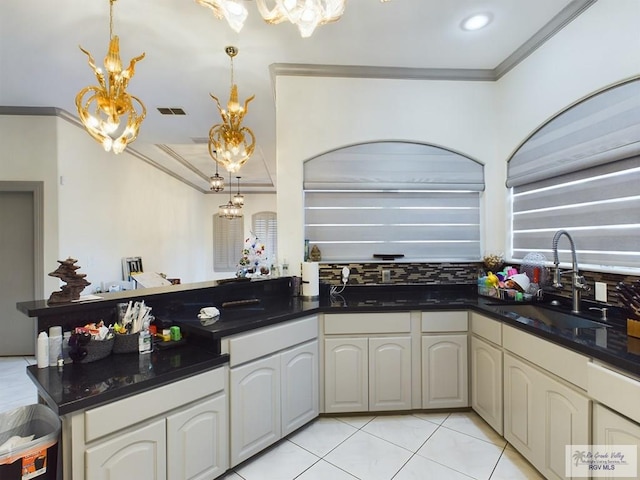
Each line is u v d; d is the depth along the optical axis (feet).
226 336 5.94
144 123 13.91
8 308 12.47
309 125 9.73
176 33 8.07
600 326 6.02
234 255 32.27
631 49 6.06
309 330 7.60
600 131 6.68
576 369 4.93
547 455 5.51
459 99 10.01
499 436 7.14
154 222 20.77
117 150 7.07
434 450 6.69
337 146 9.78
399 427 7.55
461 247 10.30
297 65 9.55
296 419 7.24
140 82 10.52
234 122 9.04
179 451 5.12
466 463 6.28
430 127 9.93
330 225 10.12
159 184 21.57
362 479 5.89
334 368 7.86
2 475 3.85
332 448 6.81
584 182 7.24
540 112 8.25
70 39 8.24
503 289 8.37
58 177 12.25
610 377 4.30
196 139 15.92
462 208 10.30
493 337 7.07
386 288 9.86
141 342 5.75
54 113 12.16
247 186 30.01
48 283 12.10
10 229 12.44
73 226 13.07
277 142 9.68
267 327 6.67
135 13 7.34
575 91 7.22
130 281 16.35
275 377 6.80
